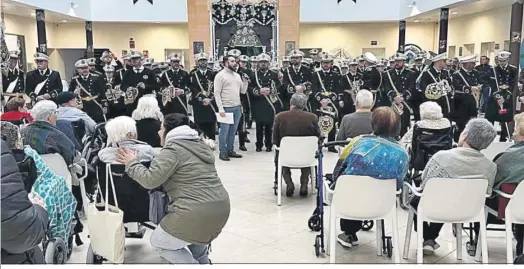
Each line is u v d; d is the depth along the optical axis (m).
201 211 2.54
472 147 2.96
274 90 7.54
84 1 14.36
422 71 7.99
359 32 16.83
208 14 14.33
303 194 5.01
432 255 3.46
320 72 7.69
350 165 2.99
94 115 7.17
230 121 6.79
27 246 2.00
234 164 6.67
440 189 2.88
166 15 15.23
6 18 12.52
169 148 2.59
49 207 2.81
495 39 12.73
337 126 7.47
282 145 4.56
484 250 2.95
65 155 3.63
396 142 3.04
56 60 16.16
